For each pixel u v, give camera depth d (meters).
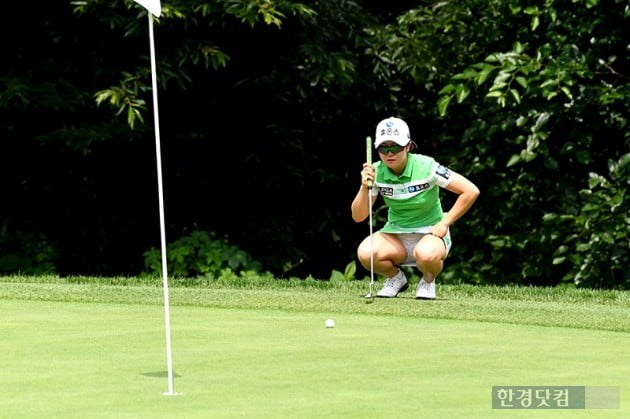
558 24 36.62
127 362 15.37
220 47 36.81
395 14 44.34
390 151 23.97
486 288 27.64
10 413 12.00
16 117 38.12
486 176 38.16
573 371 14.77
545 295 26.14
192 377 14.20
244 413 11.98
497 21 37.91
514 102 36.41
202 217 41.16
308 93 38.81
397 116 40.69
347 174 42.22
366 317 20.66
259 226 40.94
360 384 13.72
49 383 13.75
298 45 37.66
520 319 20.17
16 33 38.44
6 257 39.19
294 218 41.75
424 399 12.78
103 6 35.81
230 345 16.98
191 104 39.31
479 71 37.34
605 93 35.06
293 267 43.00
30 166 39.47
